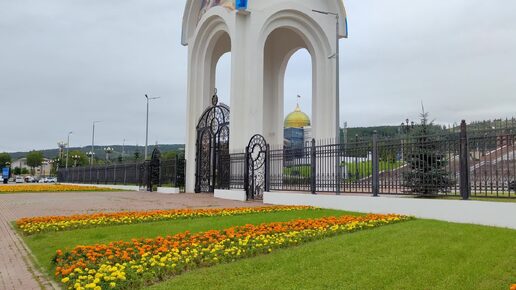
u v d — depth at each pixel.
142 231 9.65
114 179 41.28
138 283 5.51
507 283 5.23
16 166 144.38
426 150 11.78
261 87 23.34
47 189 33.09
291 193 16.36
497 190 10.09
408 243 7.35
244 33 23.89
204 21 26.89
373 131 14.89
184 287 5.25
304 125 49.88
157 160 31.75
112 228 10.23
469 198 10.64
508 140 9.95
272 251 7.19
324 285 5.22
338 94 24.62
